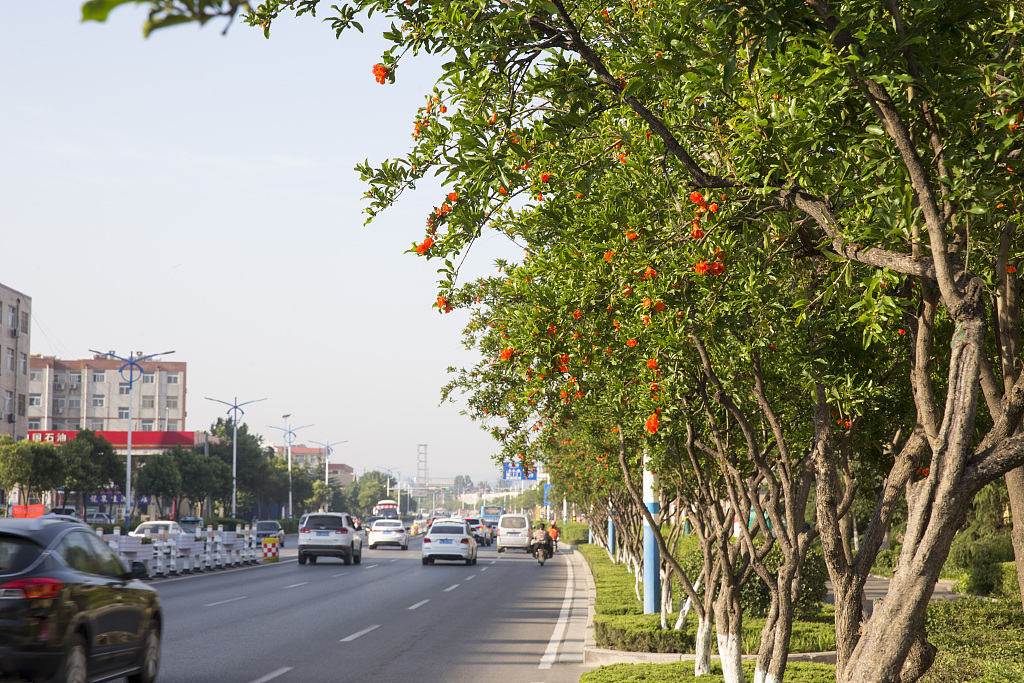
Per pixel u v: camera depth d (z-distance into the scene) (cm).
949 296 429
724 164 593
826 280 642
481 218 555
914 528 438
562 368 678
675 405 778
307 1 522
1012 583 2131
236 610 1881
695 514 1039
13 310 7425
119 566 959
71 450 6406
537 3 484
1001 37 488
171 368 13138
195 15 158
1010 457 422
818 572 1656
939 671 990
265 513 12481
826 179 493
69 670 796
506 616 1806
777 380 714
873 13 436
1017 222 515
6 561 787
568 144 573
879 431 716
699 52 474
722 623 877
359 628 1591
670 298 609
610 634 1309
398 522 5450
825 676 934
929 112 466
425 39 516
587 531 6694
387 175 563
